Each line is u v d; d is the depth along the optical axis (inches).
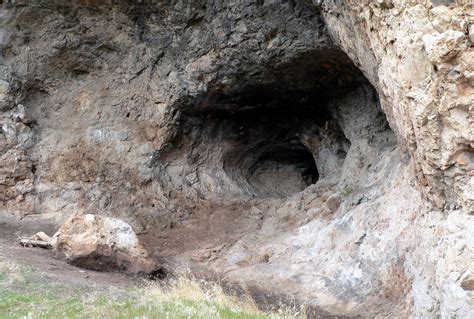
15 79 434.9
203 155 481.4
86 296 223.5
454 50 191.0
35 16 420.8
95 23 424.5
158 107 448.8
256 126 487.8
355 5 254.5
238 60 394.0
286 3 349.1
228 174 495.8
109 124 454.9
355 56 298.8
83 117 454.6
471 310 182.4
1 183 420.2
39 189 430.3
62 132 450.6
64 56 439.5
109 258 301.6
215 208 454.6
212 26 390.3
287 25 358.3
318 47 359.3
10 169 423.5
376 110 392.8
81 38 432.5
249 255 369.7
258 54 382.0
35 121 448.1
